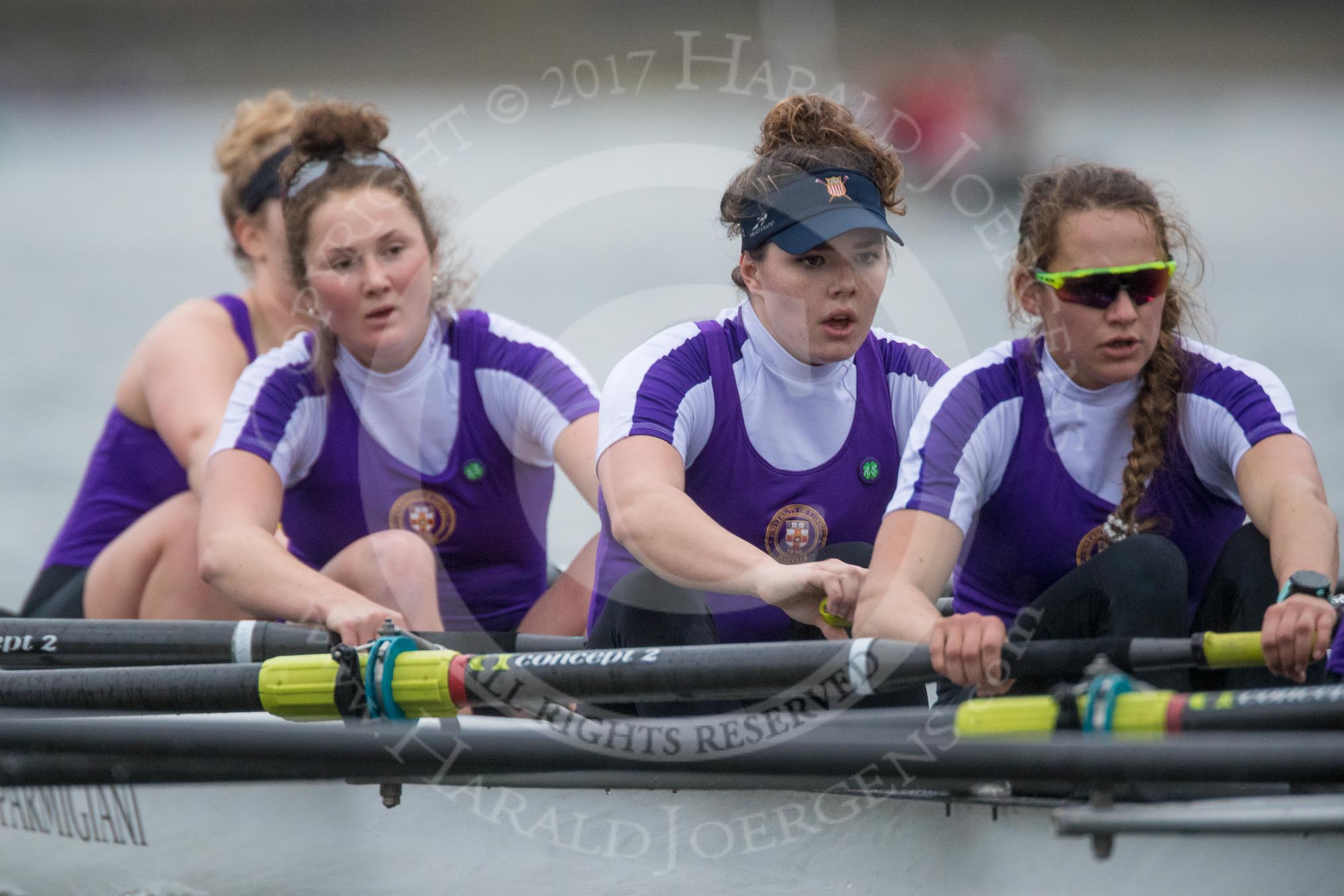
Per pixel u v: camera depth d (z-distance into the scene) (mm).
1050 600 13539
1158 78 142875
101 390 46188
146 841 14477
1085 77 143625
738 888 13000
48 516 33000
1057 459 14133
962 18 164750
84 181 110750
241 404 16062
